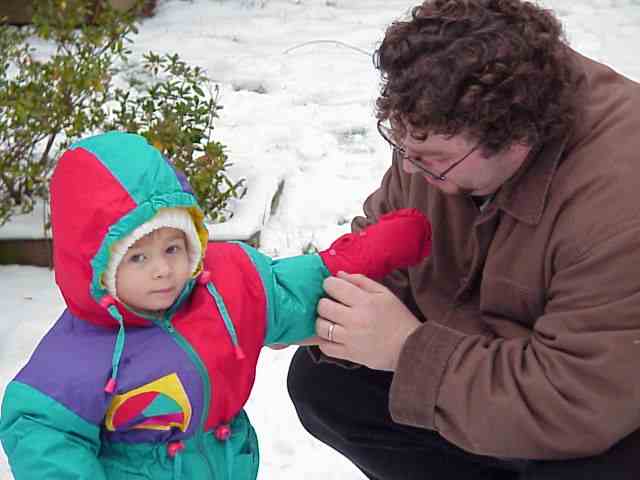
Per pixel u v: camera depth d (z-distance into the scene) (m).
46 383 1.77
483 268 2.03
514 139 1.73
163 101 4.02
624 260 1.70
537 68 1.71
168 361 1.83
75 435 1.77
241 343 1.94
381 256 2.11
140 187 1.75
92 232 1.73
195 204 1.83
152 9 6.55
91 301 1.81
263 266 2.03
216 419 1.93
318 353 2.25
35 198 3.97
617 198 1.73
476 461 2.23
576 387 1.72
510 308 1.96
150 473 1.87
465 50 1.68
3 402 1.79
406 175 2.24
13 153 3.98
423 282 2.20
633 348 1.69
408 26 1.77
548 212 1.81
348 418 2.31
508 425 1.79
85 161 1.76
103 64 4.00
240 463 2.01
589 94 1.88
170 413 1.82
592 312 1.72
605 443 1.76
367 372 2.29
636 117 1.81
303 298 2.05
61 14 4.02
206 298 1.91
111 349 1.82
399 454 2.30
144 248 1.79
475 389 1.82
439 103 1.68
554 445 1.78
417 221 2.13
